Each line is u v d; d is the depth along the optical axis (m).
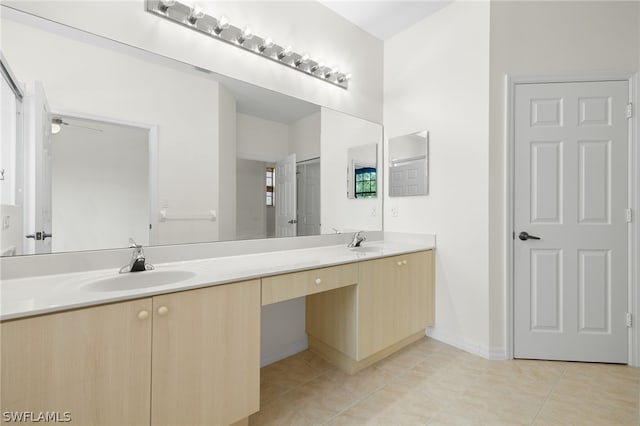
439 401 1.64
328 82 2.38
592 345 2.04
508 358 2.11
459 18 2.31
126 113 1.49
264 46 1.93
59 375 0.90
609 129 2.02
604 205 2.03
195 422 1.17
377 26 2.65
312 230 2.30
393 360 2.11
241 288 1.31
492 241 2.14
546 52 2.09
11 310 0.84
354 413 1.54
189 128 1.69
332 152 2.43
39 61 1.28
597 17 2.04
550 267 2.09
